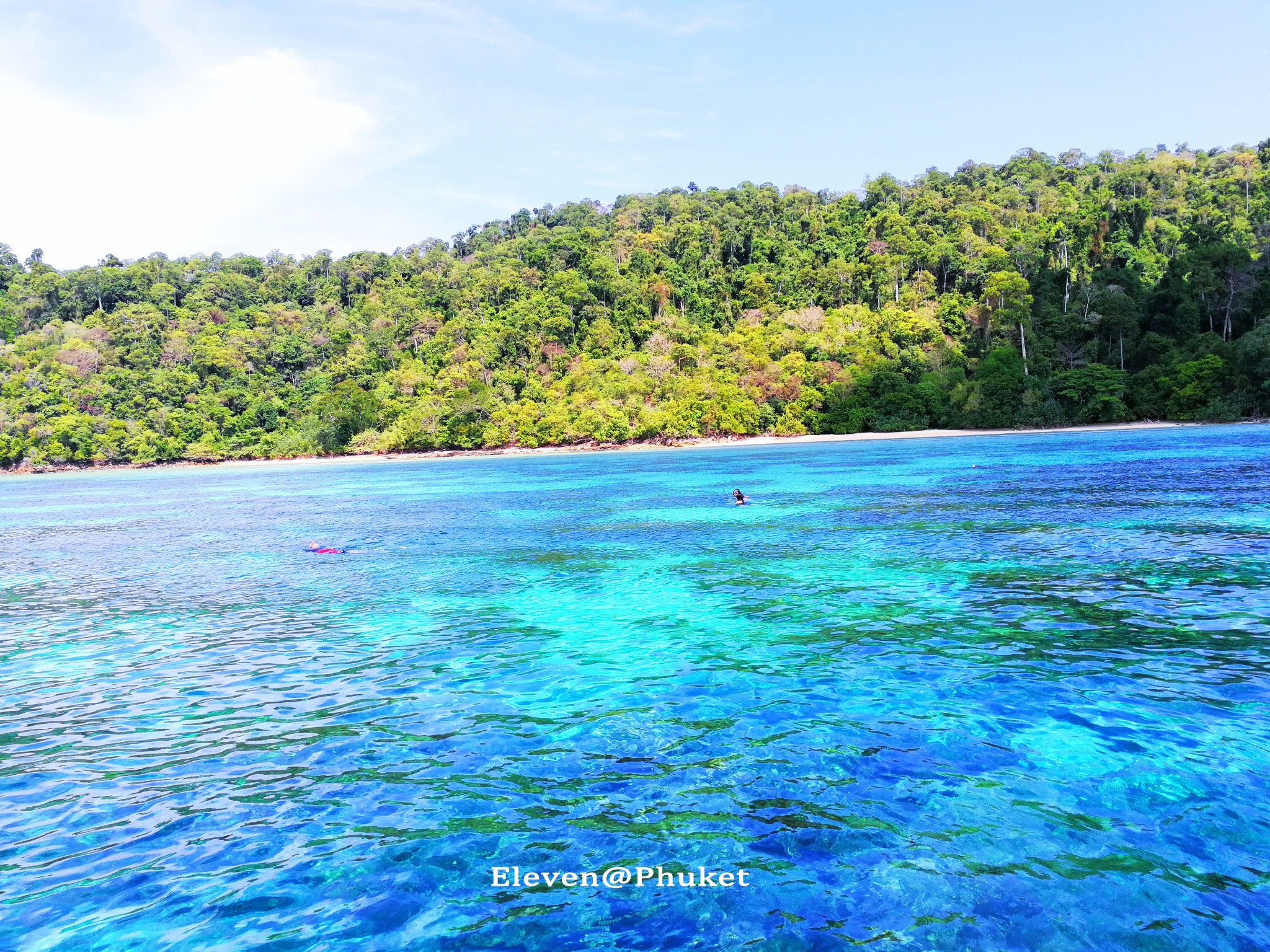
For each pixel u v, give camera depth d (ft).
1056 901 20.88
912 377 360.69
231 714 36.88
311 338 490.49
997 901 20.95
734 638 46.44
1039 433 297.94
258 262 654.53
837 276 445.78
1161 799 25.80
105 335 472.44
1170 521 81.41
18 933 20.81
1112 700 34.14
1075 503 100.42
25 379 412.77
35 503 194.18
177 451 402.11
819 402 358.02
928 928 20.02
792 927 20.34
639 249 497.05
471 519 115.65
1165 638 42.42
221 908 21.84
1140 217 408.67
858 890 21.70
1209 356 276.62
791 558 71.77
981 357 357.20
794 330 401.90
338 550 89.71
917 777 27.96
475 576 69.87
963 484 132.46
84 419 393.91
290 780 29.53
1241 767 27.71
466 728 33.96
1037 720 32.42
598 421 362.94
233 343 467.52
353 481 233.96
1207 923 19.77
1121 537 73.46
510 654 44.98
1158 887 21.31
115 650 49.88
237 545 99.60
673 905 21.42
